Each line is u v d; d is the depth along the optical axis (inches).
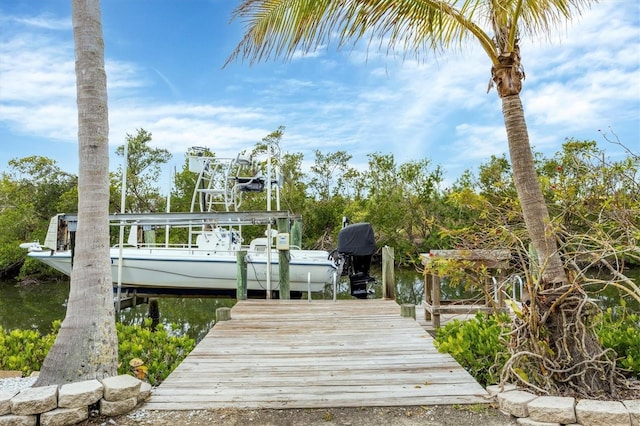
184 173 810.8
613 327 151.3
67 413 105.0
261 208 773.9
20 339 193.2
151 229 425.7
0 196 813.2
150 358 179.3
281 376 138.3
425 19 144.6
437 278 225.6
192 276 363.3
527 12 150.3
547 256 119.0
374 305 267.0
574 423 99.0
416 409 112.0
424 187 743.1
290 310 251.8
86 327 119.5
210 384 131.6
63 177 876.0
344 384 130.2
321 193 952.3
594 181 154.7
